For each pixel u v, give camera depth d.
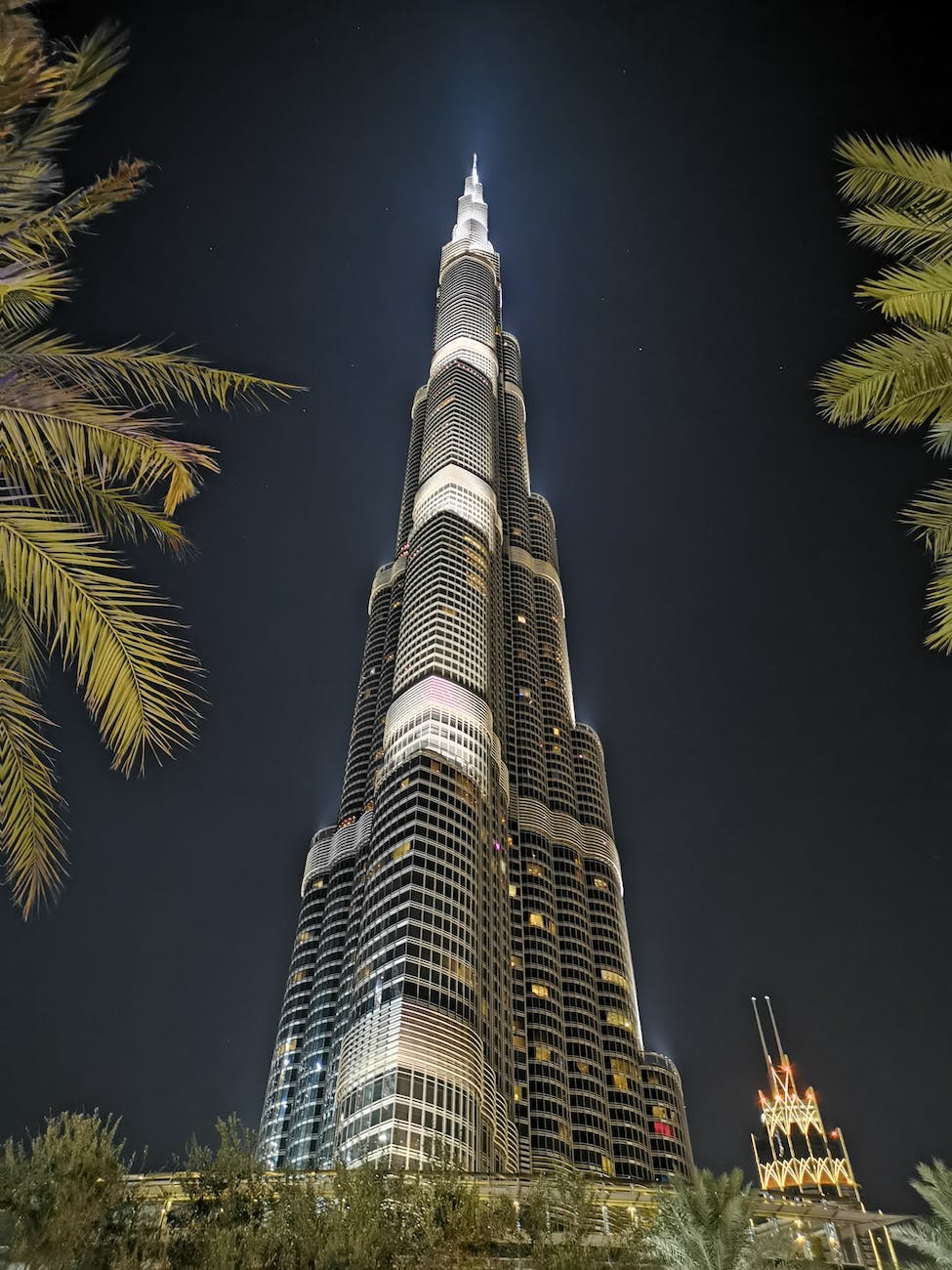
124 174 12.24
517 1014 165.75
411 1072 111.44
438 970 129.12
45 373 12.16
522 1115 150.62
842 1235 73.12
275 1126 163.12
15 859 12.51
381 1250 30.41
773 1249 31.61
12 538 11.66
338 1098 118.25
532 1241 32.69
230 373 13.31
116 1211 31.19
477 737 175.38
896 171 15.43
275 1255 30.09
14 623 13.27
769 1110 164.88
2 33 10.45
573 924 192.38
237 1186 34.09
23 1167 30.50
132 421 12.41
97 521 13.24
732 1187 28.92
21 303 12.11
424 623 195.12
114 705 11.95
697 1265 27.70
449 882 144.12
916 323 15.54
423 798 154.75
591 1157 152.75
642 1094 174.25
